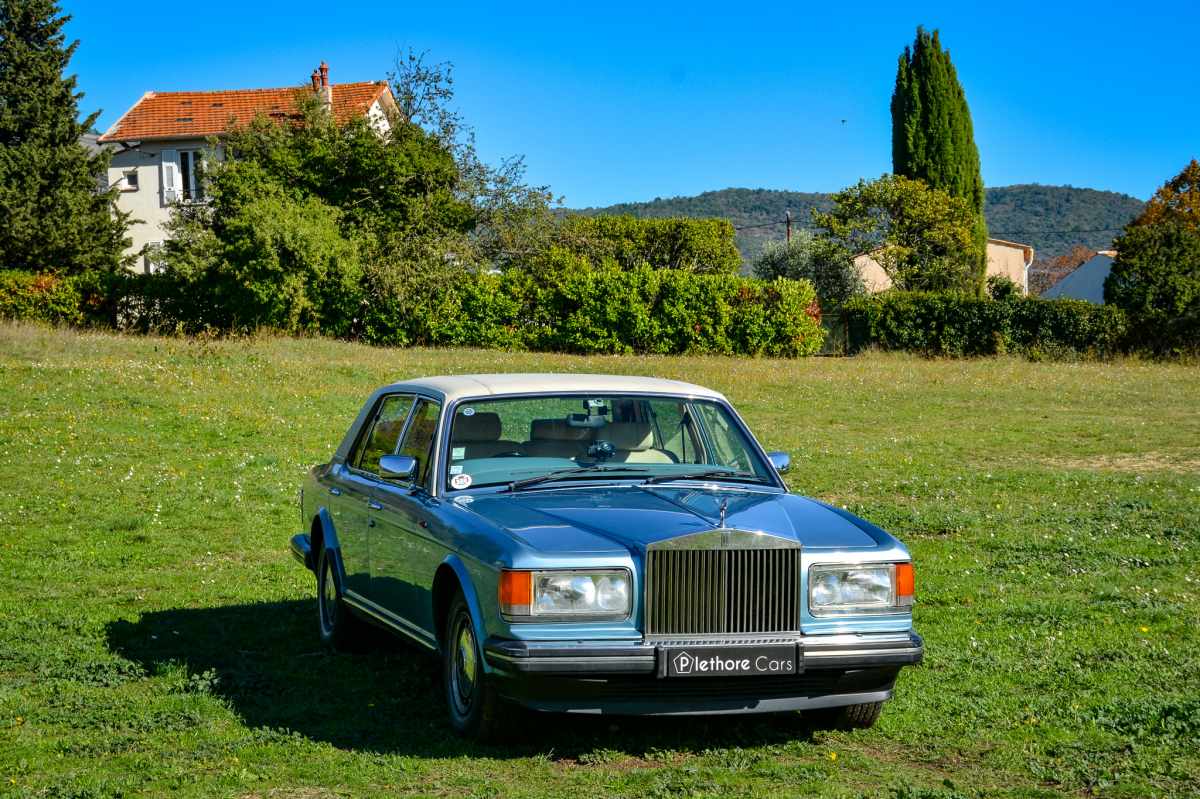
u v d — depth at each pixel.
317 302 33.72
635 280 35.25
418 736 5.77
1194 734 5.63
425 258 35.03
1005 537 11.12
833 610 5.45
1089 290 69.06
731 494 6.25
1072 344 37.09
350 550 7.33
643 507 5.82
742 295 36.09
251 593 9.23
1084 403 24.38
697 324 35.81
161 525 11.80
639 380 7.11
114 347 27.48
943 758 5.48
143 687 6.66
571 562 5.22
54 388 20.34
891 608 5.54
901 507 12.73
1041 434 19.53
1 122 44.69
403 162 37.41
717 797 4.86
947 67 49.00
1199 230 40.22
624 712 5.20
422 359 29.20
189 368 24.00
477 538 5.55
